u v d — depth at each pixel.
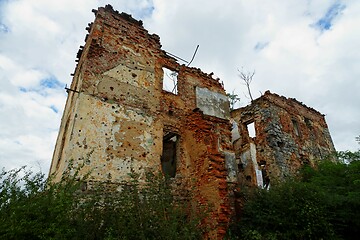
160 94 10.93
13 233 4.52
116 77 9.91
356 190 10.13
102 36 10.30
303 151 17.67
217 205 7.99
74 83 11.15
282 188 9.33
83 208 6.05
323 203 9.12
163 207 6.44
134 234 5.64
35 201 5.18
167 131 10.41
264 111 17.12
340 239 8.35
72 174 7.55
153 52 11.66
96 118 8.73
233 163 12.04
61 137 10.16
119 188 8.14
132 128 9.40
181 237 5.86
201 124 9.93
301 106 20.61
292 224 8.15
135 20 11.83
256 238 7.64
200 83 12.95
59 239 4.92
